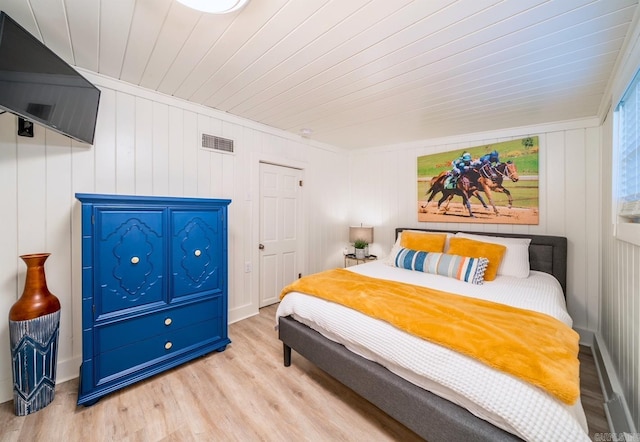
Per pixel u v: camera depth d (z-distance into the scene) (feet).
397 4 4.15
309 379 6.29
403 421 4.28
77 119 5.54
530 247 8.78
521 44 5.05
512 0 4.01
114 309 5.72
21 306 5.15
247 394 5.75
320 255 12.94
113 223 5.69
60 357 6.16
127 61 5.93
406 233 10.54
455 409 3.77
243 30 4.83
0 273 5.49
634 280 4.51
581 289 8.43
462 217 10.65
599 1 3.95
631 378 4.48
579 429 2.91
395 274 8.37
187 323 6.91
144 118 7.29
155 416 5.12
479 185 10.26
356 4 4.17
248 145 9.77
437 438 3.85
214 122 8.77
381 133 10.94
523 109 8.04
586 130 8.39
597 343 7.45
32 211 5.81
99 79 6.50
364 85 6.89
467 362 3.73
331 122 9.77
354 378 5.02
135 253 6.00
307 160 12.14
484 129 9.98
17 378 5.09
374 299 5.42
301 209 12.02
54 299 5.58
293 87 7.06
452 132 10.50
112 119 6.77
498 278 7.84
